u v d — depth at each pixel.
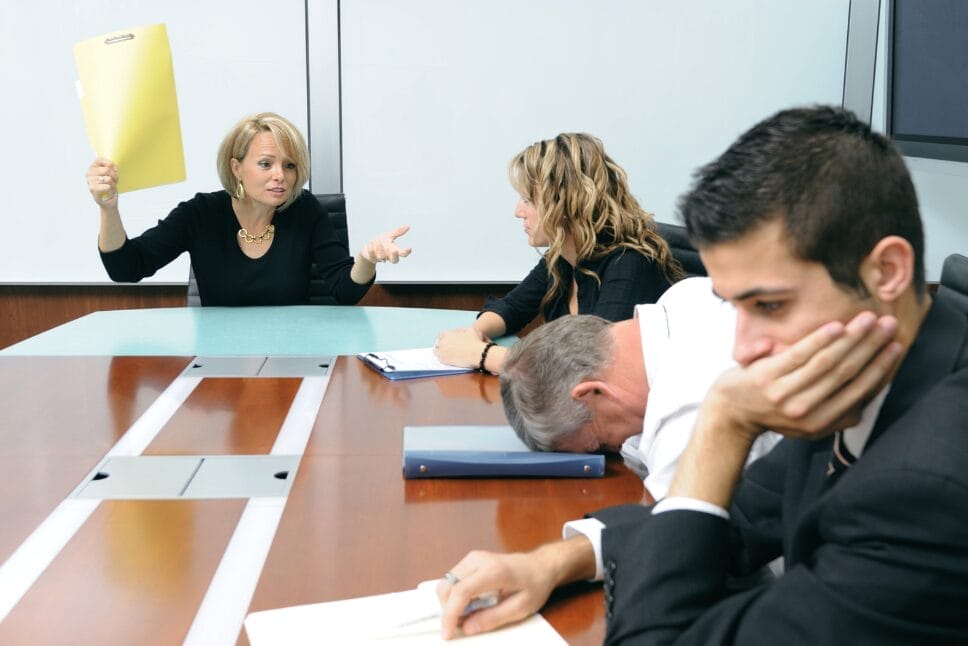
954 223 3.86
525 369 1.51
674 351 1.44
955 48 3.30
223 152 2.80
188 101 3.78
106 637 1.06
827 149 0.79
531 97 3.86
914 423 0.80
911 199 0.81
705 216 0.82
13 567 1.22
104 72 2.40
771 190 0.79
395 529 1.33
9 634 1.07
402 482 1.50
